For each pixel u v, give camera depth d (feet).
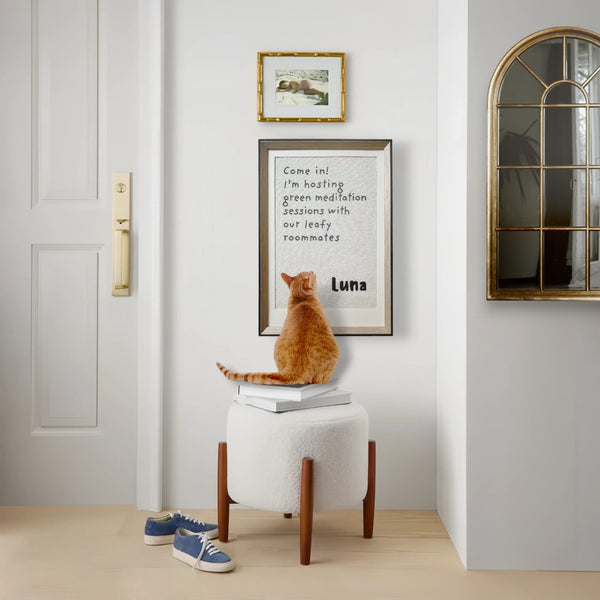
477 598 5.10
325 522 6.79
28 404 7.31
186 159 7.14
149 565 5.71
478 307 5.68
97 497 7.30
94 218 7.33
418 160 7.13
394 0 7.12
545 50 5.58
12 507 7.25
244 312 7.18
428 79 7.13
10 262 7.29
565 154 5.58
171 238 7.15
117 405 7.35
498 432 5.66
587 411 5.63
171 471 7.19
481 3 5.64
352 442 5.82
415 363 7.15
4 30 7.25
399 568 5.67
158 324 7.06
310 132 7.14
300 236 7.11
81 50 7.29
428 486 7.16
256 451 5.73
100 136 7.33
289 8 7.11
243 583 5.35
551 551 5.65
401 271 7.16
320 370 6.45
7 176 7.28
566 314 5.64
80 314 7.31
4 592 5.18
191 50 7.11
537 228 5.59
